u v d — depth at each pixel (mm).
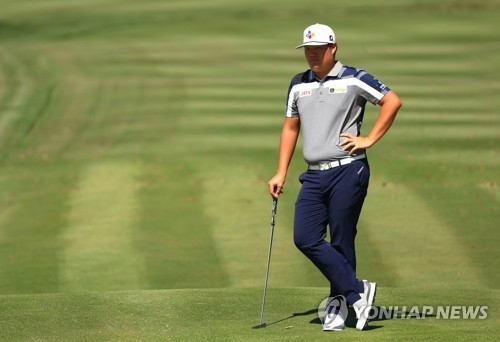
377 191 64750
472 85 110188
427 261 49281
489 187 65438
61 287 45750
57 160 79125
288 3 193000
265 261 49906
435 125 87625
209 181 69125
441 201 61781
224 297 28906
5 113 100938
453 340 22766
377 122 24594
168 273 47750
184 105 100438
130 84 114312
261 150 79438
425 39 148375
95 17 181500
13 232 56750
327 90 24766
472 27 159625
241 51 138625
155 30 162500
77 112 100125
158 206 62344
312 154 24859
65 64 130375
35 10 192750
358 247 52094
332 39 24578
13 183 71125
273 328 24859
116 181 70312
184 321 25891
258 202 62500
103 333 24562
